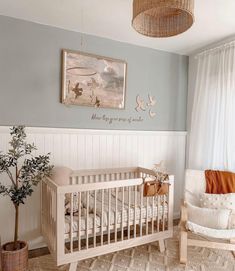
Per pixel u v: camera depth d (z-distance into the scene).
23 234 2.60
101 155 3.01
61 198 2.02
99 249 2.24
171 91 3.57
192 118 3.44
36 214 2.67
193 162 3.41
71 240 2.10
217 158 3.11
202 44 3.22
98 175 2.93
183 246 2.40
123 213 2.37
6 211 2.52
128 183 2.37
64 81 2.74
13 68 2.52
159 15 1.74
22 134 2.24
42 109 2.67
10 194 2.35
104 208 2.38
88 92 2.88
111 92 3.04
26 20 2.56
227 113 2.97
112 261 2.43
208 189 2.87
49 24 2.66
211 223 2.44
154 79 3.41
